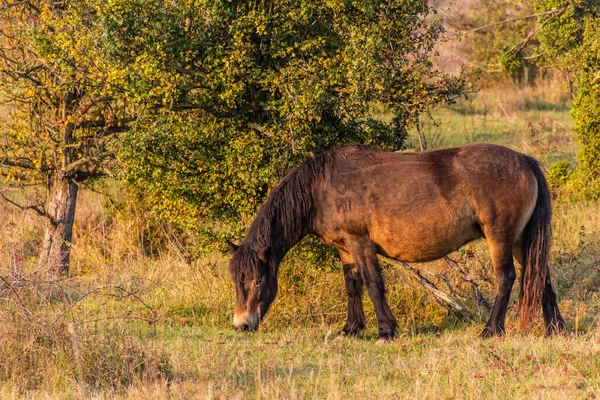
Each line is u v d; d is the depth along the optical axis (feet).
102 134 78.59
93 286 74.38
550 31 102.83
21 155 83.20
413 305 67.77
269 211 57.52
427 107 63.10
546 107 186.60
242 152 62.44
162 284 76.59
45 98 81.25
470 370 46.09
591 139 101.19
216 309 67.46
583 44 97.81
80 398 39.37
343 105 62.18
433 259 57.57
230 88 60.85
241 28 60.08
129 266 85.97
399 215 55.42
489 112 178.40
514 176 55.01
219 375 44.86
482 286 74.59
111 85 62.80
